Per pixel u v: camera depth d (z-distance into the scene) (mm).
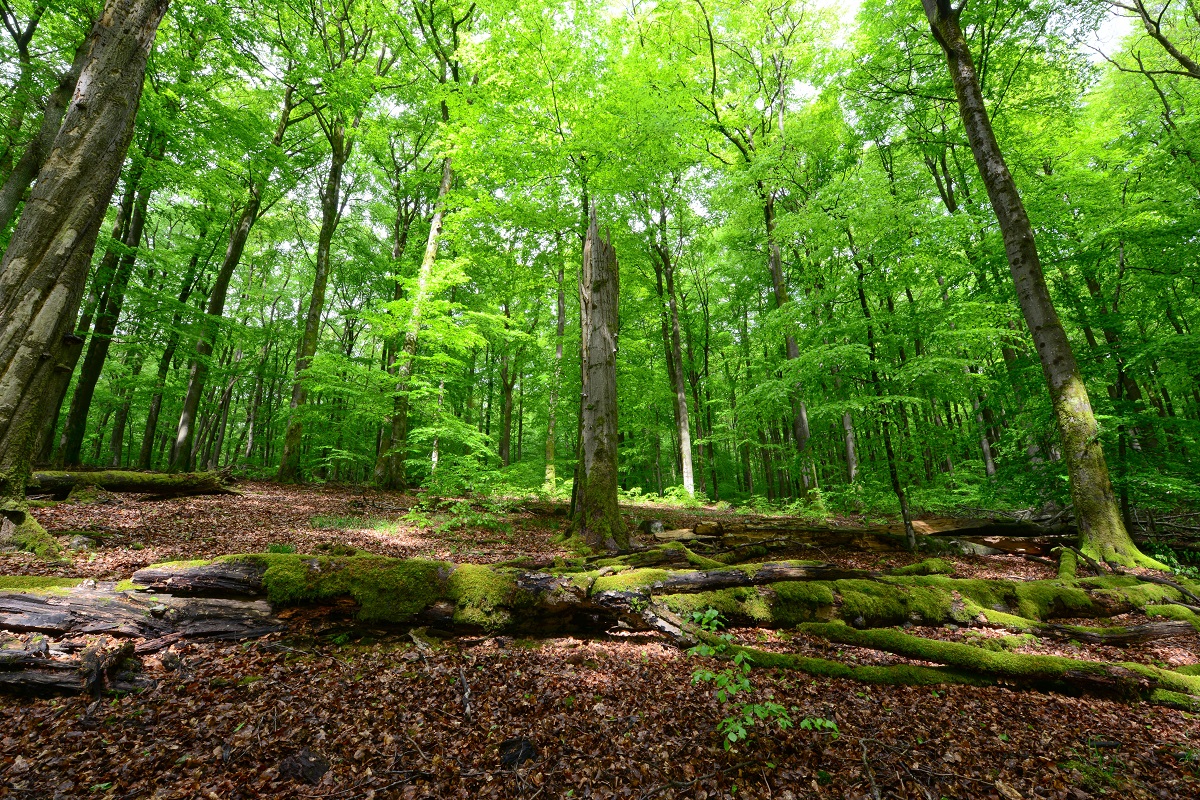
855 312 9719
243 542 7086
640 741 3180
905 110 14047
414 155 20578
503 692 3766
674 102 14922
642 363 23922
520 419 30406
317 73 13875
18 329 5340
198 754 2830
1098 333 11852
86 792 2461
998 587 5910
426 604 4590
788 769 2910
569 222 13961
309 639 4309
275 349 27531
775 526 10094
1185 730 3574
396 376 11812
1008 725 3547
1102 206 11047
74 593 3879
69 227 5512
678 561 6035
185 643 3971
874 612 5348
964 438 10992
